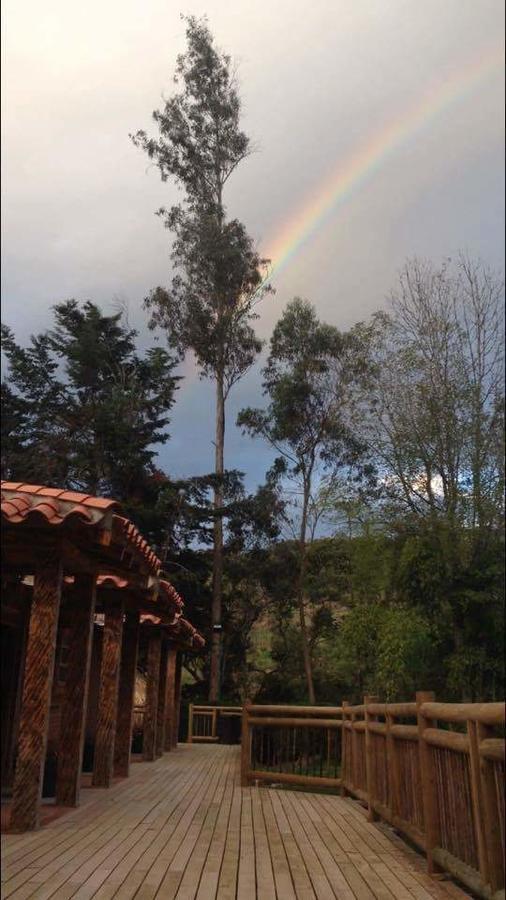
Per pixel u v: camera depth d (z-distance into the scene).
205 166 25.08
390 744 5.52
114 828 5.70
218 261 23.56
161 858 4.67
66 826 5.70
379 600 10.62
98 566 6.72
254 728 9.38
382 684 9.80
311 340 21.19
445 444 9.59
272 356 22.14
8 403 24.58
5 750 7.23
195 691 22.81
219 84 25.42
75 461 22.69
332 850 5.05
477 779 3.31
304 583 21.33
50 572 5.71
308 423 21.34
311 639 20.83
